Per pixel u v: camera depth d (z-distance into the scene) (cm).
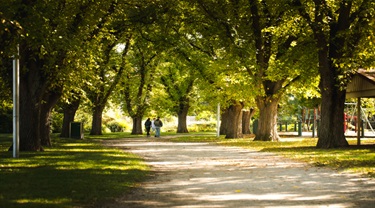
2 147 2902
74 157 2123
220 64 3462
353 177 1439
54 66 2416
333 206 962
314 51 3012
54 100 3022
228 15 3353
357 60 2645
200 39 3834
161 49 3847
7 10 1739
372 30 2533
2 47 1773
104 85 4938
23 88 2500
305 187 1237
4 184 1213
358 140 3130
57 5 2152
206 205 977
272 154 2431
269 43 3425
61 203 962
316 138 4531
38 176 1387
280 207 952
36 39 1827
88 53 2672
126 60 5003
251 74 3409
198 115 7531
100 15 2480
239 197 1080
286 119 7475
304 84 3697
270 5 3055
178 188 1228
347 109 6325
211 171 1653
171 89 6231
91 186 1196
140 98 5769
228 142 3697
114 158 2098
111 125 7506
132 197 1080
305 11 2759
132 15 3375
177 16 3516
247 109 4606
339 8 2850
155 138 4697
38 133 2547
